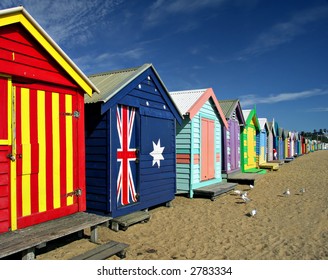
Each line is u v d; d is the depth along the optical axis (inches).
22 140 186.5
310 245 232.4
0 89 175.2
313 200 401.7
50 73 200.7
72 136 218.8
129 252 211.5
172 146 349.4
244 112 704.4
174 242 235.0
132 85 279.7
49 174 202.2
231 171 562.6
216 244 232.7
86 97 261.6
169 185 343.0
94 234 222.5
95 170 263.6
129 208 277.9
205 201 384.5
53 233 176.1
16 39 181.0
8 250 150.6
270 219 306.0
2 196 174.7
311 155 1736.0
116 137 264.5
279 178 634.2
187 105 402.9
